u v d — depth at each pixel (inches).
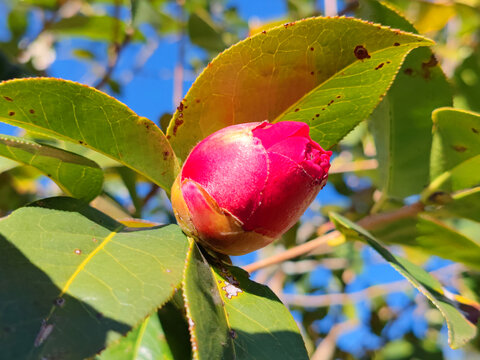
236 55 4.4
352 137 12.4
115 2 11.5
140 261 3.8
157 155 4.5
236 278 4.3
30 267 3.4
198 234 4.2
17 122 4.3
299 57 4.5
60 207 4.1
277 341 3.9
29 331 3.1
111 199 6.4
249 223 4.0
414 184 6.8
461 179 6.5
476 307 5.4
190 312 3.5
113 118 4.3
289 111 4.9
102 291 3.4
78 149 6.3
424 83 6.4
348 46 4.5
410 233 6.9
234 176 4.0
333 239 6.4
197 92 4.5
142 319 3.3
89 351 3.1
